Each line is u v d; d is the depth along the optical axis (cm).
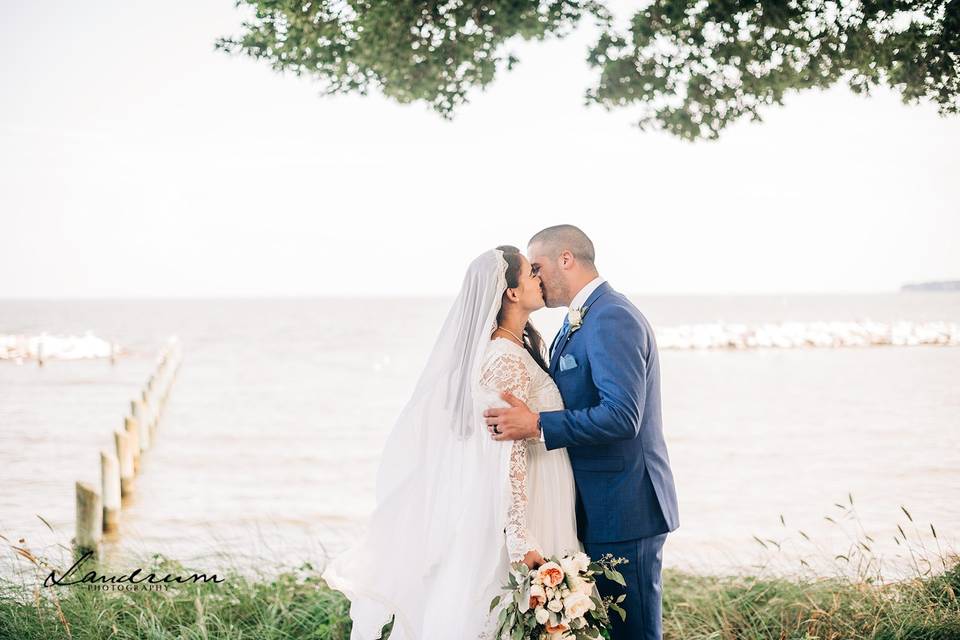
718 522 769
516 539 254
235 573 454
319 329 6097
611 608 274
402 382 2434
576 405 283
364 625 288
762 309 10638
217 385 2358
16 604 375
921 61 402
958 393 1862
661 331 4262
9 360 3334
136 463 1131
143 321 7731
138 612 388
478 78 438
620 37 406
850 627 358
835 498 854
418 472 283
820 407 1688
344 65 436
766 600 409
